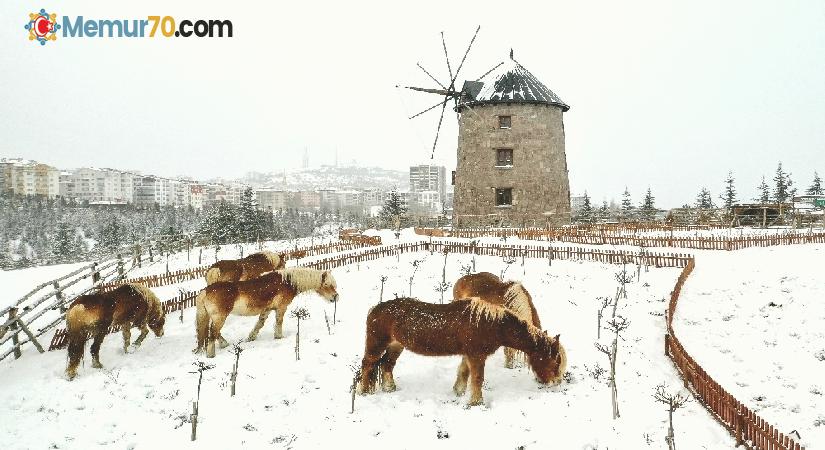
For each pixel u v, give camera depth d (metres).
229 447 8.27
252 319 15.76
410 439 8.63
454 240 36.06
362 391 10.32
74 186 183.88
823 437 8.81
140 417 9.23
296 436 8.66
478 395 9.84
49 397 9.95
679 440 8.55
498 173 45.75
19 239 109.69
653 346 13.30
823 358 11.92
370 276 23.08
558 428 8.92
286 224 128.25
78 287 23.55
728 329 14.46
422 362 12.19
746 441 8.35
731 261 22.70
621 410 9.55
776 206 37.53
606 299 15.27
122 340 13.72
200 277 24.83
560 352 10.12
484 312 9.77
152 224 129.88
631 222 44.84
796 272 18.66
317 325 15.09
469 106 46.78
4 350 12.87
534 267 24.53
